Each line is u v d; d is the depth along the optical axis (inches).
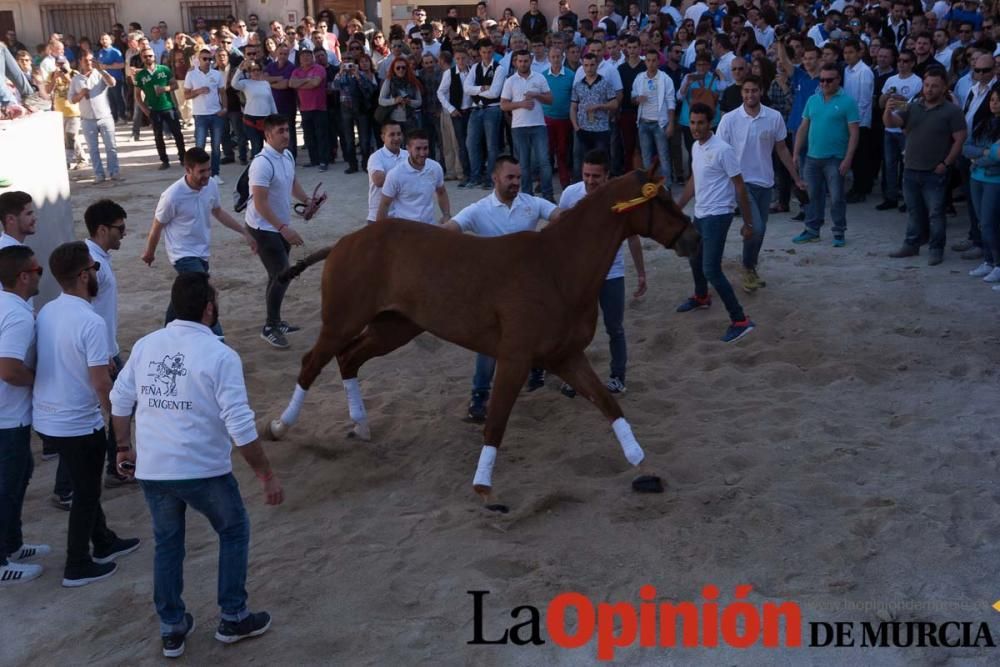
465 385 324.5
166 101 715.4
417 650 188.1
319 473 260.5
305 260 273.6
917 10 676.7
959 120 403.9
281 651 188.4
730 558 215.3
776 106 523.2
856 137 440.5
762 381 314.7
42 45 1050.7
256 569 216.2
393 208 326.6
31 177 356.8
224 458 183.3
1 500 212.7
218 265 478.0
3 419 209.5
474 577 210.5
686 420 288.4
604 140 565.3
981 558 211.5
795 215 522.0
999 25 589.3
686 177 603.5
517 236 239.0
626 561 215.9
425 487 253.8
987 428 271.0
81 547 213.2
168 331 183.0
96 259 253.9
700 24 644.7
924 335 344.5
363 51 681.0
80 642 194.4
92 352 202.1
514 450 274.2
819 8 729.0
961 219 496.1
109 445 257.3
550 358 239.6
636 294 317.1
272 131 337.1
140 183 682.8
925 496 236.7
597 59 562.9
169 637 186.5
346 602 203.6
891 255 434.6
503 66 587.8
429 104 655.1
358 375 336.5
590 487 249.4
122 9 1145.4
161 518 183.9
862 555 213.8
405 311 247.9
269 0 1118.4
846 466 254.4
